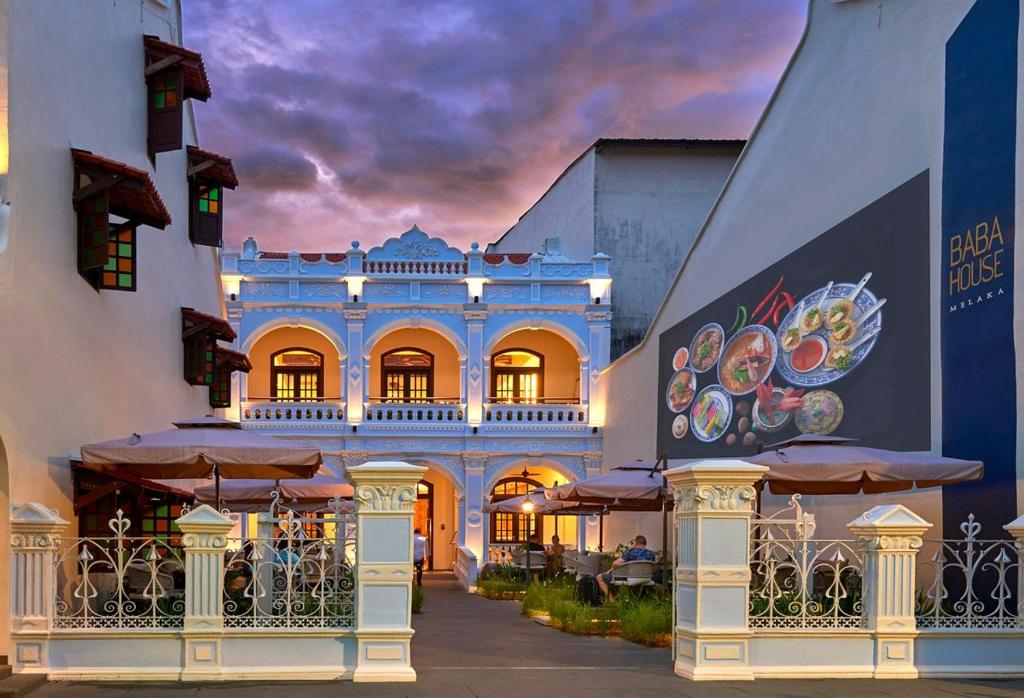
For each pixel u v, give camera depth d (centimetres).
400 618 1073
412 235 3369
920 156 1518
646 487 1833
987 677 1098
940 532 1405
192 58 1675
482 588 2659
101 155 1405
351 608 1098
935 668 1098
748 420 2030
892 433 1549
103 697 962
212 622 1062
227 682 1046
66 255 1233
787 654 1091
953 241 1414
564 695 989
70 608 1178
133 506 1486
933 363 1453
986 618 1132
